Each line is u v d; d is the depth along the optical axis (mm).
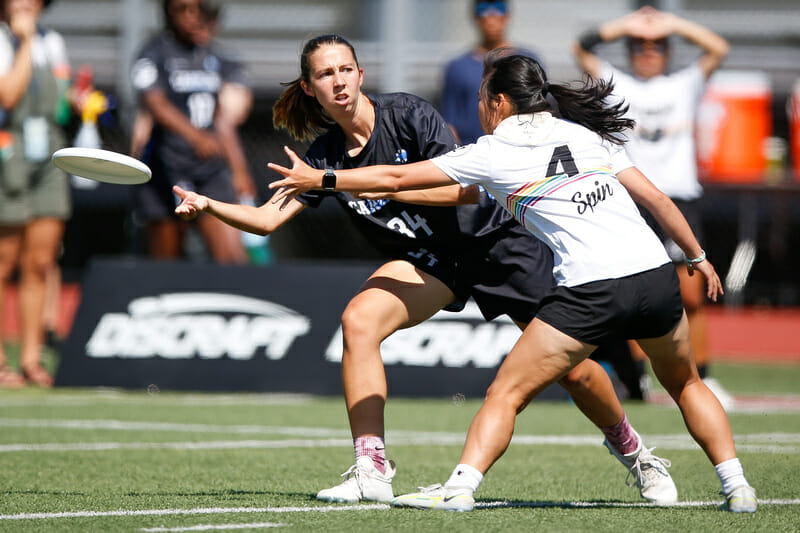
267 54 54250
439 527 13047
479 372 31609
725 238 50438
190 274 33188
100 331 32938
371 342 15781
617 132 15023
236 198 36719
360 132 16234
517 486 17312
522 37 55188
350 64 15844
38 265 33500
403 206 16203
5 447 21250
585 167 14406
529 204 14391
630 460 15914
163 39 36188
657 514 14344
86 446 21547
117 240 51000
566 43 55156
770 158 50094
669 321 14258
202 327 32750
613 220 14242
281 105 16719
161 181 35969
